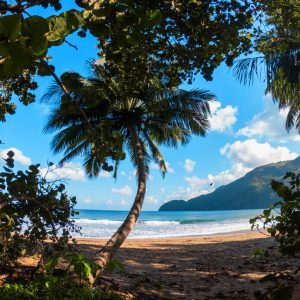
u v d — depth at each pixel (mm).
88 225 46375
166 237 26219
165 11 4312
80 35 2852
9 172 5938
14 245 6625
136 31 2410
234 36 4887
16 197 5352
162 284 8336
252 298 6879
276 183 2912
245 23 4898
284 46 7336
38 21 1483
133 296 6734
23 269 6781
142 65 5746
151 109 18234
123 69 5578
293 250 2713
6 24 1382
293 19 7020
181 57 5379
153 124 19688
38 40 1489
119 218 74125
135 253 13664
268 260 10719
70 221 6992
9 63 1528
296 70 12375
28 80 4422
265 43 7039
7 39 1431
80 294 4914
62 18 1671
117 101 17312
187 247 16391
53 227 6289
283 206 2770
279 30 7043
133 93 6344
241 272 9539
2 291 5059
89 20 2324
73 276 5430
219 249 15094
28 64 1520
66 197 6746
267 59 12312
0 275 6391
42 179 6488
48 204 6473
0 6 2314
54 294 4875
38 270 6645
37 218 6539
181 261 11945
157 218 78188
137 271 9805
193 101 18703
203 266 10883
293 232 2752
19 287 5336
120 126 18938
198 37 4848
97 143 3715
